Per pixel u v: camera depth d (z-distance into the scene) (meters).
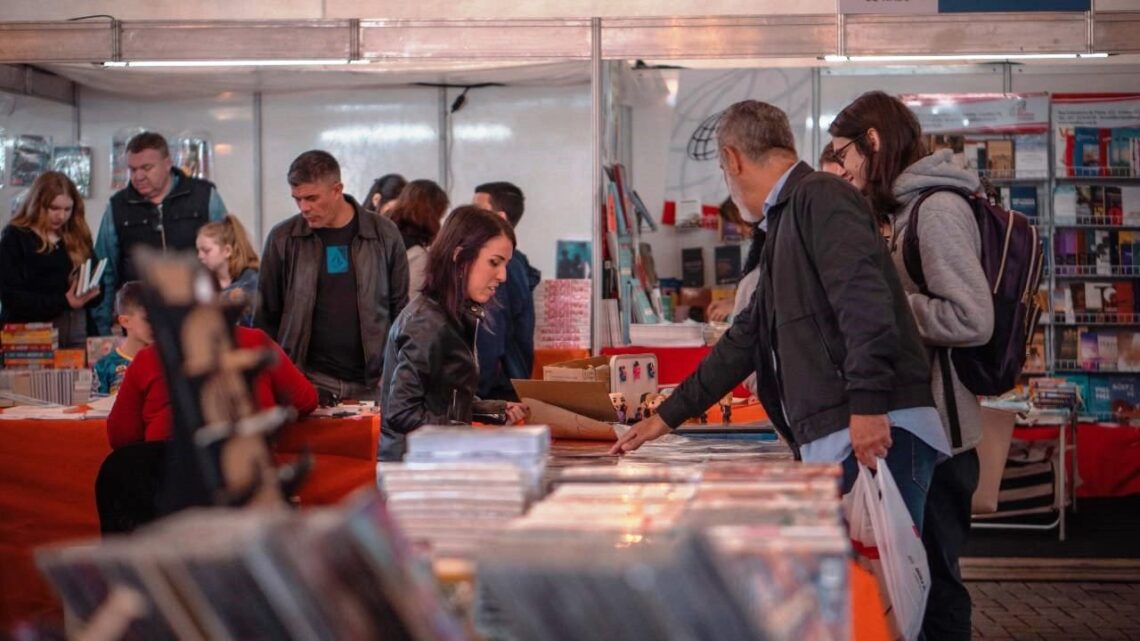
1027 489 7.20
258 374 1.52
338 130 8.91
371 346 5.64
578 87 8.82
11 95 7.94
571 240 8.88
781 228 3.22
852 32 6.56
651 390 4.81
